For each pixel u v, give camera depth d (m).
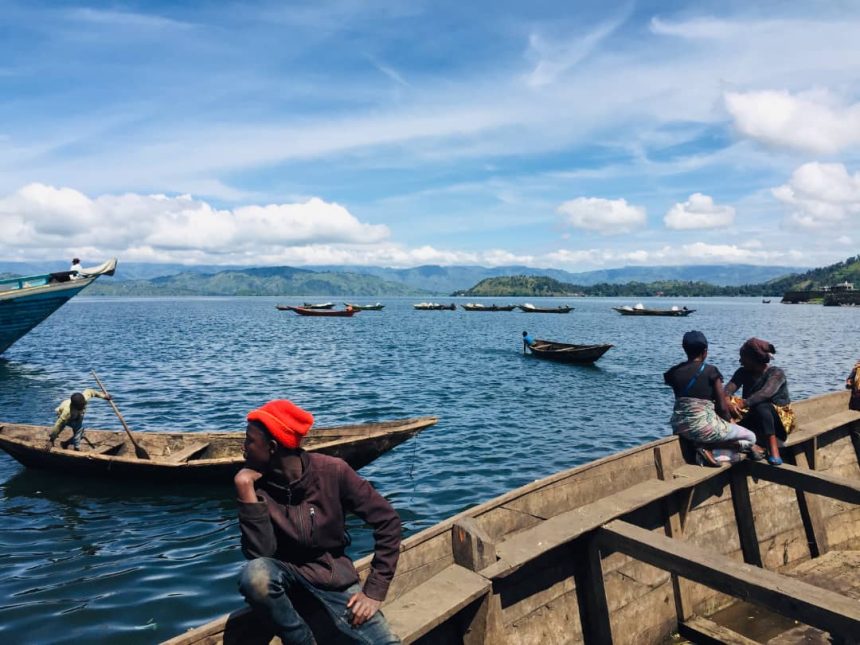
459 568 4.07
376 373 30.39
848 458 8.55
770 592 3.75
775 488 7.11
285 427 2.87
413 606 3.53
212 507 10.77
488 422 18.53
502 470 13.34
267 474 2.98
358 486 3.01
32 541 9.24
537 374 30.17
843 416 8.34
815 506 7.45
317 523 2.91
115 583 7.85
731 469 6.68
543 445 15.66
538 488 5.05
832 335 58.38
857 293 151.12
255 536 2.77
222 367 32.62
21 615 6.98
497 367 33.12
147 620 6.92
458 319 100.62
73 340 51.06
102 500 11.07
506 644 4.39
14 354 39.00
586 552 5.01
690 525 6.15
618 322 88.75
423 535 4.00
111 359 36.28
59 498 11.15
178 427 18.06
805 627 5.74
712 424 6.24
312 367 32.84
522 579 4.60
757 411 6.61
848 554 7.14
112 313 120.81
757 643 5.30
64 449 12.02
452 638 4.03
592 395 23.81
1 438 12.18
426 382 27.27
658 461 6.09
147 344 47.28
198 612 7.12
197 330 66.44
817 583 6.44
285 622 2.76
